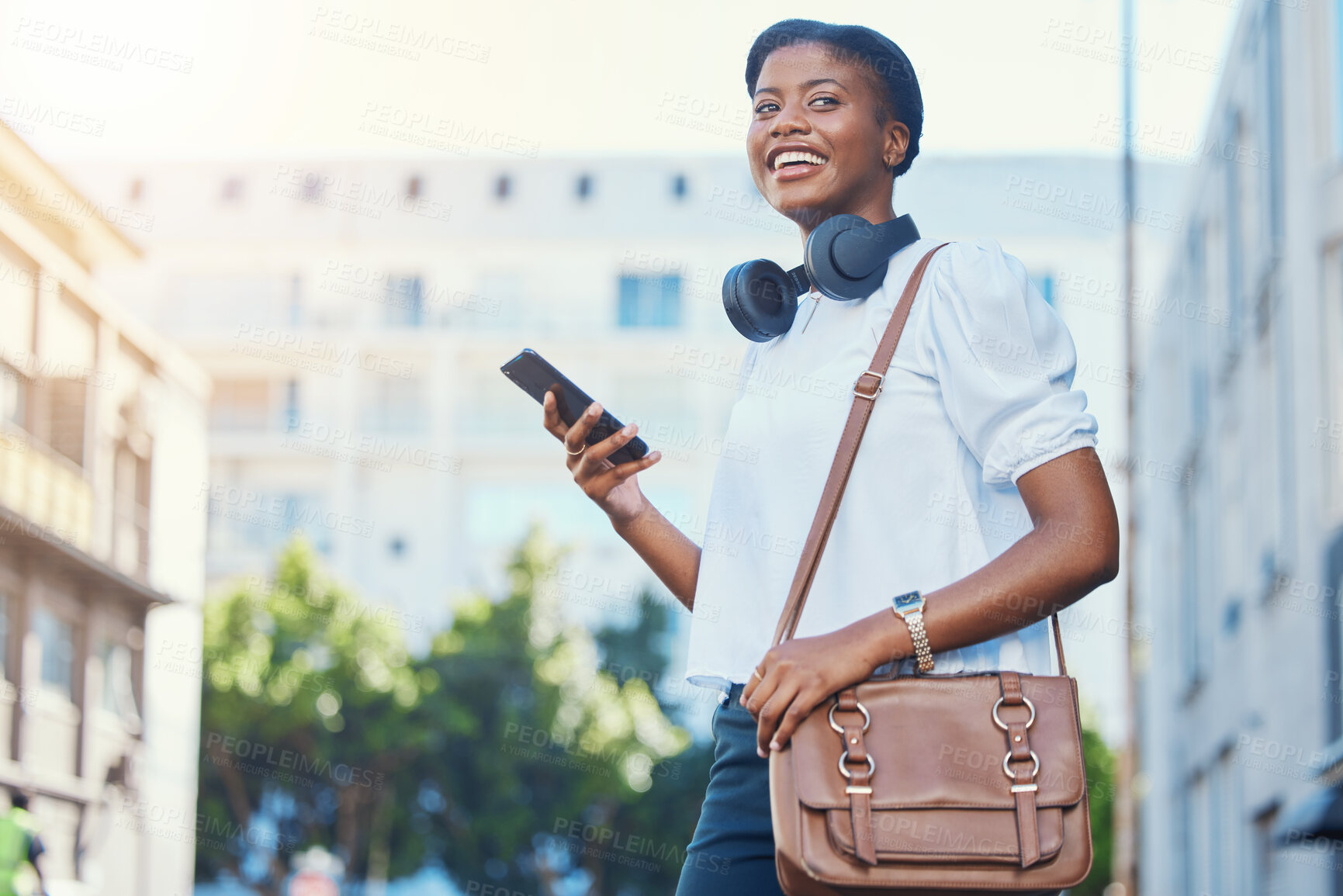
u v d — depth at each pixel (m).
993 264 1.76
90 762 17.45
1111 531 1.62
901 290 1.82
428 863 29.08
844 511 1.75
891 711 1.62
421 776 29.31
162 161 44.56
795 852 1.58
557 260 45.00
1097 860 27.50
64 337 17.00
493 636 30.58
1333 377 11.41
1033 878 1.58
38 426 16.47
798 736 1.61
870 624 1.62
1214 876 17.52
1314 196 11.61
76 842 17.08
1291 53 12.19
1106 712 33.78
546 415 2.02
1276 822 13.12
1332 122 11.55
